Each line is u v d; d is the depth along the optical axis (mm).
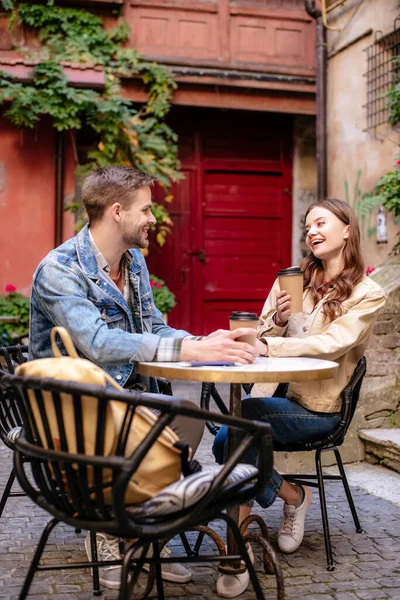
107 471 1932
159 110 9125
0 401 2924
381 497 3910
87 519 1924
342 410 2934
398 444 4320
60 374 1900
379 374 4762
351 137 8078
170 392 3264
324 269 3207
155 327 3207
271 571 2787
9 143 8898
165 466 1984
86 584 2691
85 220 9047
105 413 1825
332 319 2998
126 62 9062
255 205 10602
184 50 9406
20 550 3082
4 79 8352
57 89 8305
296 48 9656
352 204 8031
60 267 2662
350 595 2586
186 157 10367
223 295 10500
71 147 9078
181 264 10383
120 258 2949
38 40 8938
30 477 4363
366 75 7707
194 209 10398
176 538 3262
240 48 9523
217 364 2502
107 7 9102
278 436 2885
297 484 3053
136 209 2770
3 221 8891
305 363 2580
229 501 2049
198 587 2672
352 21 8055
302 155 10688
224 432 2959
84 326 2559
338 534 3285
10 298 8719
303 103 9680
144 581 2729
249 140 10555
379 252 7320
